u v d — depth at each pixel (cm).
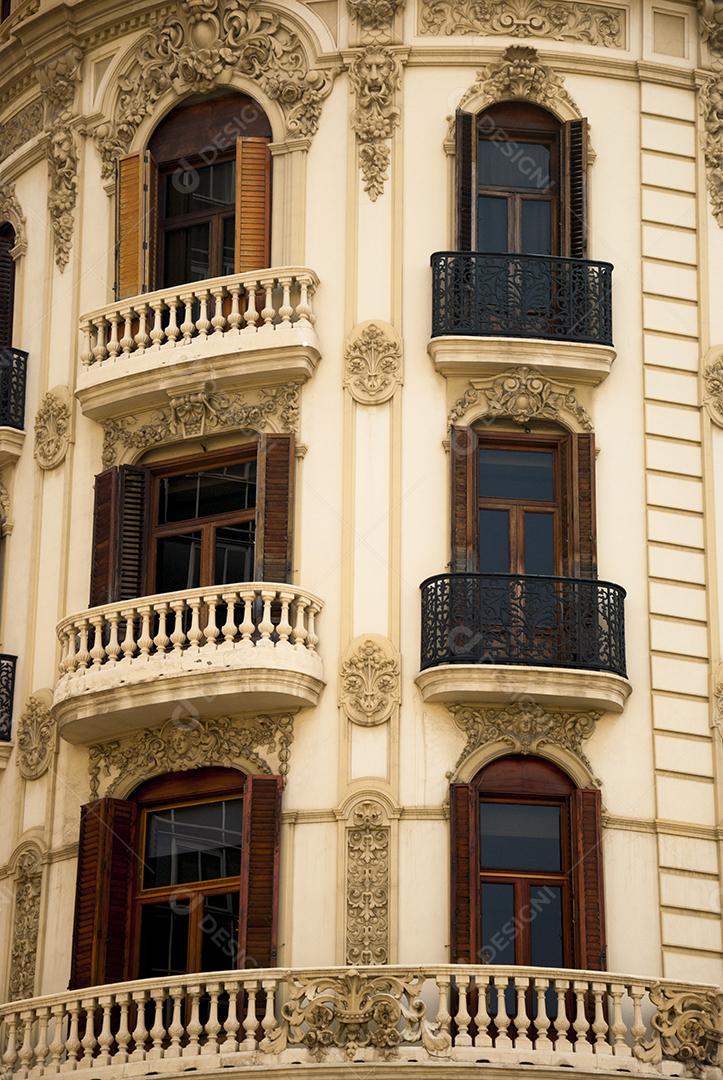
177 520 4184
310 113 4259
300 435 4094
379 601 3981
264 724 3956
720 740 3988
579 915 3819
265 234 4228
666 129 4303
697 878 3906
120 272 4309
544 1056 3638
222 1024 3766
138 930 3966
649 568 4050
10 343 4522
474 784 3875
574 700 3900
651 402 4141
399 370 4094
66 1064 3762
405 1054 3634
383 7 4266
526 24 4284
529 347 4062
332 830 3872
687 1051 3697
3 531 4394
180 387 4141
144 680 3922
